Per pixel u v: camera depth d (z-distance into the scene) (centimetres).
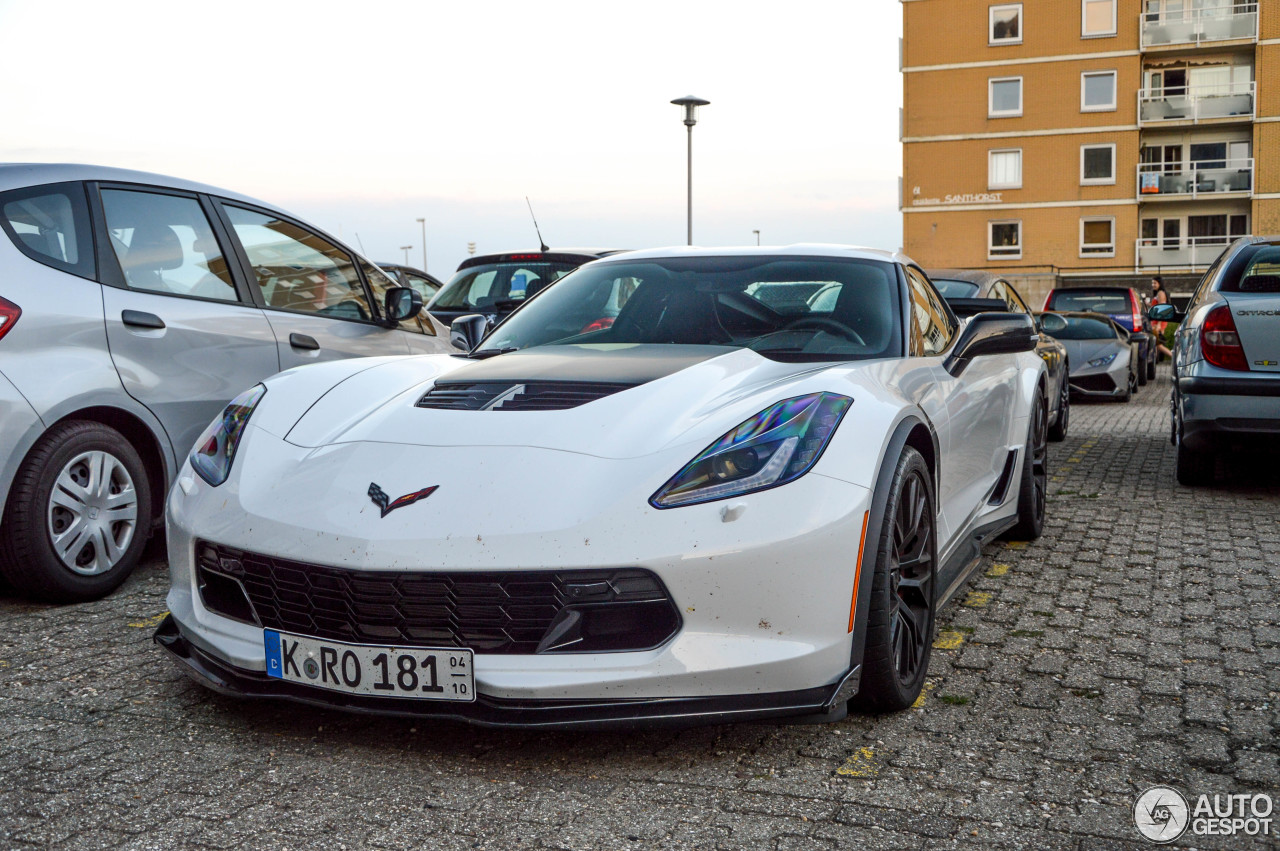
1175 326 1873
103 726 256
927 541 282
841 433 246
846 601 234
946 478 329
